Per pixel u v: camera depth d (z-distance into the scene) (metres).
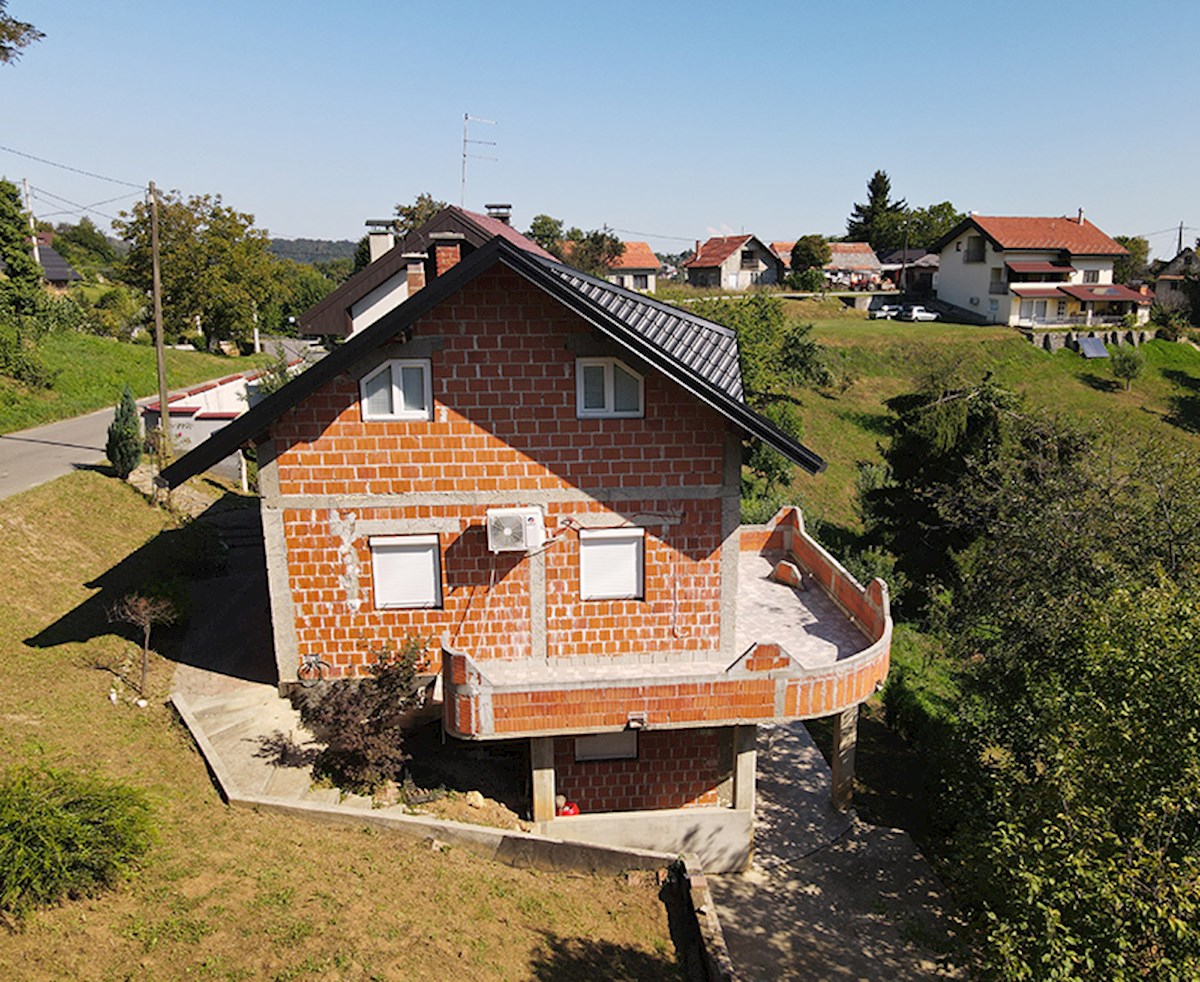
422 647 14.31
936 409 28.66
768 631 16.88
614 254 73.00
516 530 13.69
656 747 15.44
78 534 22.12
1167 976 9.03
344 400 13.59
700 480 14.38
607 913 13.16
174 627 17.78
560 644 14.84
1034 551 18.20
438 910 11.64
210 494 29.06
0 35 27.97
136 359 50.56
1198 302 77.44
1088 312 69.62
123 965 8.95
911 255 98.38
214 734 14.20
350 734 13.04
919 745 20.14
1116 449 21.77
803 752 20.00
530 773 14.88
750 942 13.87
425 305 12.76
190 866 10.78
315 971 9.58
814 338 60.47
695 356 14.90
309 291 93.69
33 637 16.20
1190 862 9.32
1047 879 9.86
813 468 13.57
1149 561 16.86
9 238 54.34
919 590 28.52
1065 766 11.16
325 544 14.16
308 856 11.87
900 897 15.20
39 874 9.12
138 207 60.50
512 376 13.71
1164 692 11.55
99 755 12.80
